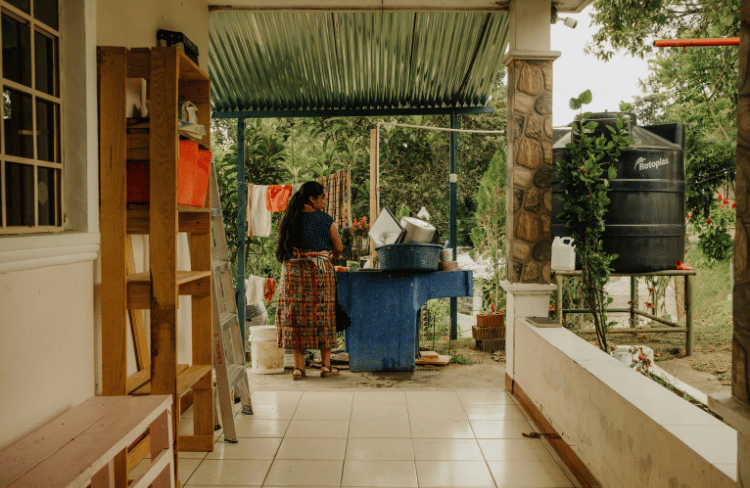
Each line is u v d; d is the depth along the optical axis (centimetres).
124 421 182
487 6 394
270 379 452
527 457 291
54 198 213
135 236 293
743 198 125
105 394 231
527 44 373
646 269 457
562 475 269
